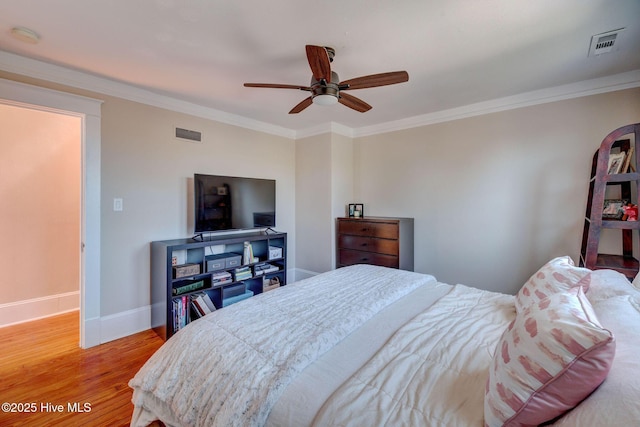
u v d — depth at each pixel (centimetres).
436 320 147
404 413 85
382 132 399
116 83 264
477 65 231
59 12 167
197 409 111
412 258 367
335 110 342
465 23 177
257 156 390
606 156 211
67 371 216
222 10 165
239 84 267
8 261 294
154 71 242
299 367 107
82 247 252
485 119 317
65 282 330
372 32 186
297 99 306
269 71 242
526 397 75
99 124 255
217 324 143
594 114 261
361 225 369
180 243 279
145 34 189
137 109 281
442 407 87
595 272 151
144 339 269
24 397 187
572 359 71
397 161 386
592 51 210
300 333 130
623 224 206
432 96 298
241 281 339
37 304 311
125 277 275
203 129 332
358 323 145
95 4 160
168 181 304
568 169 274
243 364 112
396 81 201
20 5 161
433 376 101
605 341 69
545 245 286
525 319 92
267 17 171
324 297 178
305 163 430
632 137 242
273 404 96
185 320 279
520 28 182
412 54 214
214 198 316
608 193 253
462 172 333
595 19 173
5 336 271
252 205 353
